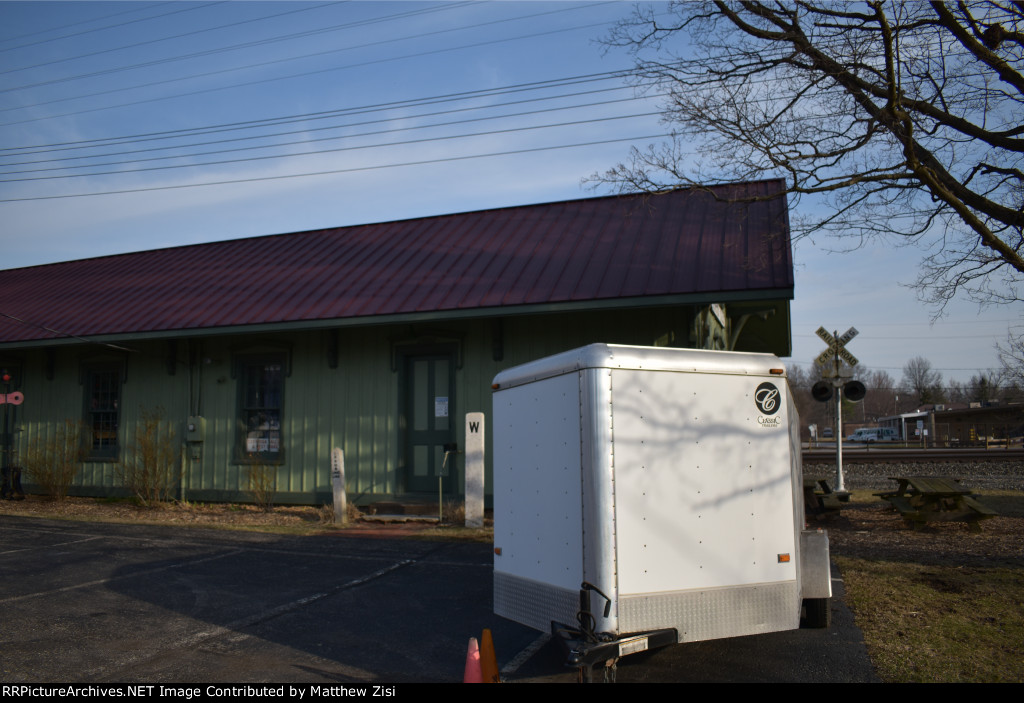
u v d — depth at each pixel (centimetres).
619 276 1266
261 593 798
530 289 1286
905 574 840
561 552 538
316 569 916
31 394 1770
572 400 533
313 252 1795
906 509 1170
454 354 1395
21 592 795
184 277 1809
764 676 541
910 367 12875
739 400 559
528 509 583
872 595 749
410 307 1318
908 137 1052
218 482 1539
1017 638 610
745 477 553
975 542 1037
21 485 1723
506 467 618
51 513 1417
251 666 571
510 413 616
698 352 550
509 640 642
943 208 1102
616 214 1606
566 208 1723
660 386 535
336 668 569
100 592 798
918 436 6372
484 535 1141
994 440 5450
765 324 1872
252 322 1415
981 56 1080
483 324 1380
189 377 1590
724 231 1395
